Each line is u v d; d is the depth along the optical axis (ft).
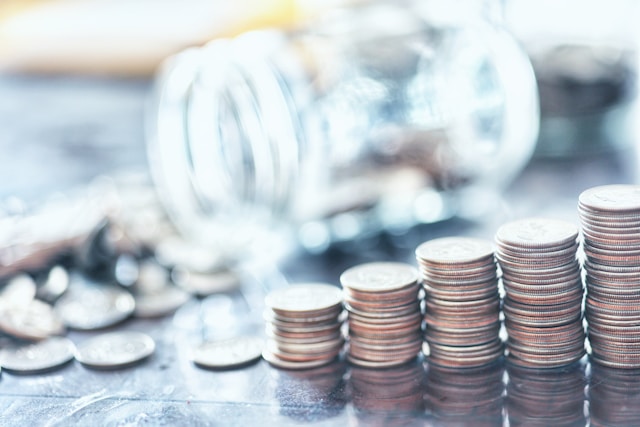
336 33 1.96
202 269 1.83
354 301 1.50
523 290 1.45
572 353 1.47
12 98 3.29
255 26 2.80
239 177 1.80
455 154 1.93
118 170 2.32
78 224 1.81
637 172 2.13
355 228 1.92
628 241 1.42
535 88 1.97
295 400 1.45
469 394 1.43
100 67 3.42
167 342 1.61
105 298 1.73
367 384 1.47
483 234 1.90
